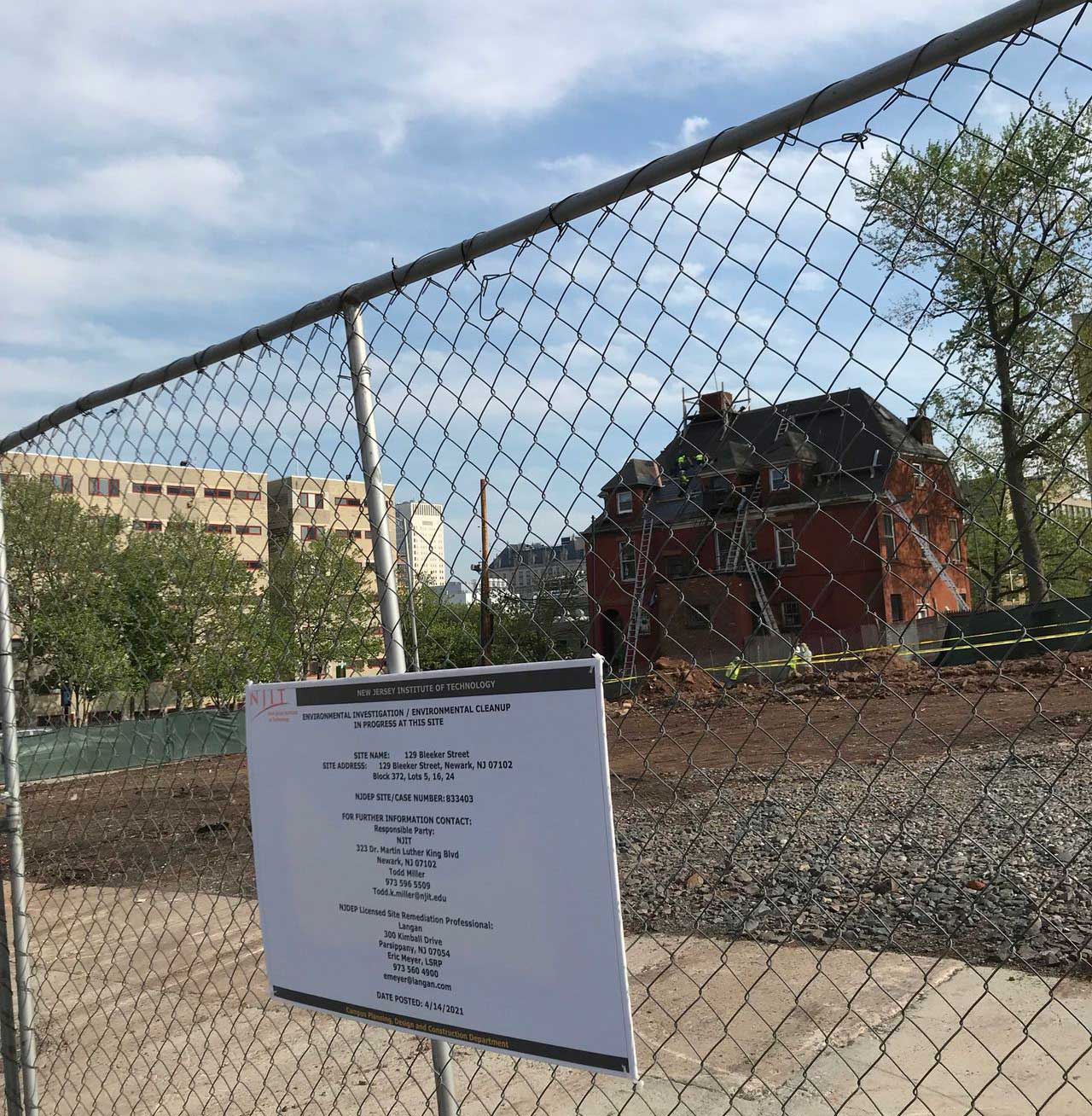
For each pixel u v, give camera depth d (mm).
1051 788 1959
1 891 3307
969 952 4242
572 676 1876
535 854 1937
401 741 2164
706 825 7180
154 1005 4738
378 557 2336
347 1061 3734
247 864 7637
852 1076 3092
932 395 1479
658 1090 3170
